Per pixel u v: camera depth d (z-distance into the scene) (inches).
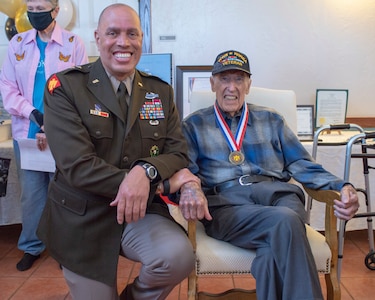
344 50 107.4
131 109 52.3
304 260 47.3
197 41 106.2
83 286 50.2
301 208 56.4
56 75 51.1
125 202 46.4
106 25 50.3
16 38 78.1
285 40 106.6
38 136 74.4
